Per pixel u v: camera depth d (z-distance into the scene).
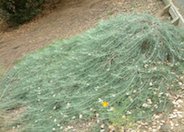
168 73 3.60
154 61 3.72
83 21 6.03
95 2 6.61
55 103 3.71
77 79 3.89
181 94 3.39
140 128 3.08
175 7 4.91
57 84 3.99
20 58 5.55
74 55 4.28
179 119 3.10
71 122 3.39
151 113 3.22
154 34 3.92
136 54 3.81
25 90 4.23
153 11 5.25
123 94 3.44
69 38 5.12
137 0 5.80
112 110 3.30
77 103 3.56
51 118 3.53
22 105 4.05
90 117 3.36
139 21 4.18
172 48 3.88
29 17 7.59
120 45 3.96
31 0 7.49
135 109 3.28
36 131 3.44
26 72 4.70
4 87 4.63
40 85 4.18
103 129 3.16
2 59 5.92
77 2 7.25
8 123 3.75
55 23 6.62
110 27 4.36
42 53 4.92
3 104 4.15
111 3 6.15
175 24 4.62
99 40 4.12
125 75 3.63
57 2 7.77
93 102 3.49
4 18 7.68
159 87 3.45
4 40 7.05
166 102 3.31
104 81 3.69
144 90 3.43
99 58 3.93
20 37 6.81
